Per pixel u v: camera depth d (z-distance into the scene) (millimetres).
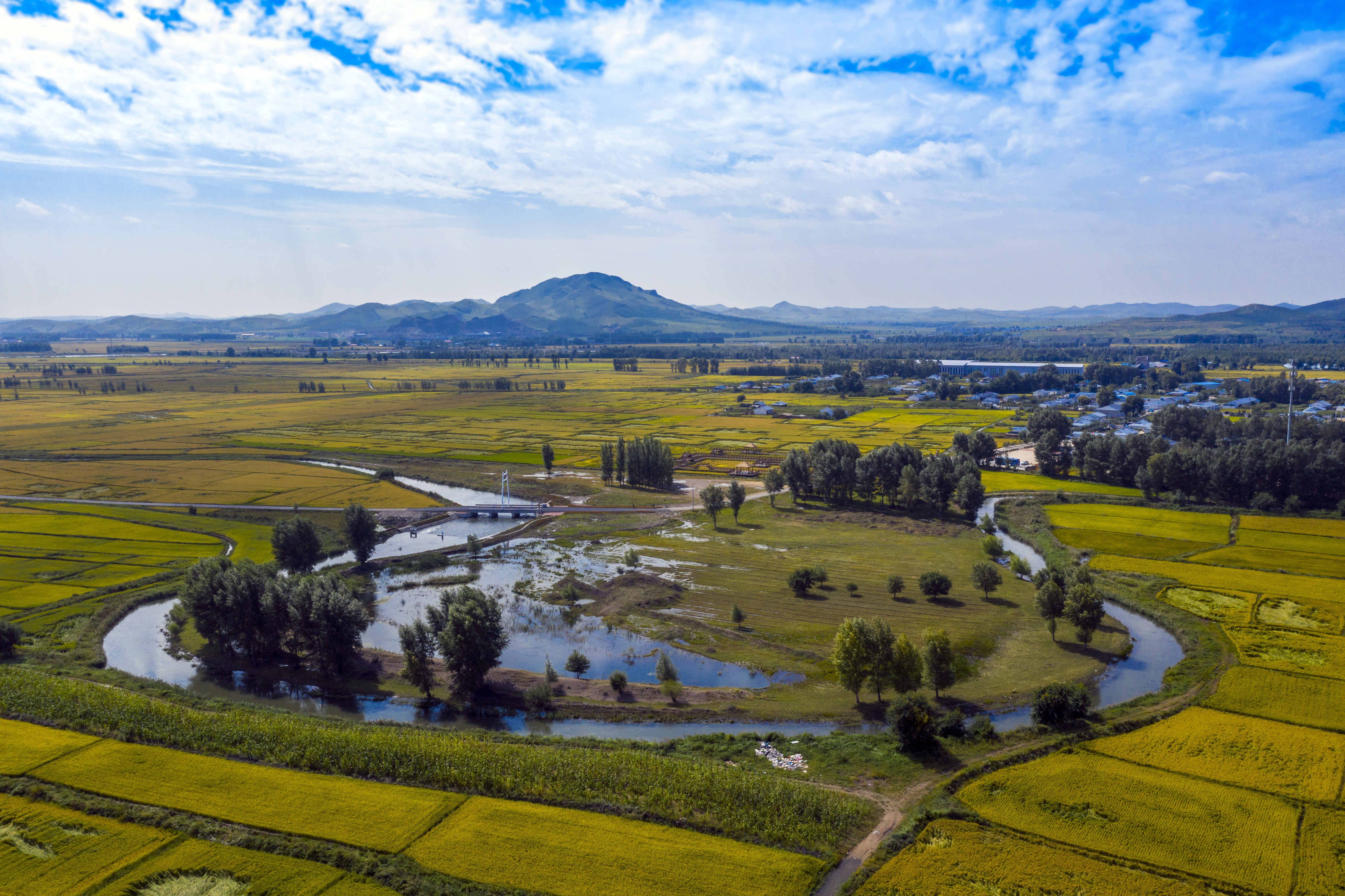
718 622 110062
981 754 71062
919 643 99438
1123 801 62062
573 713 84375
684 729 81188
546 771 67938
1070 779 65312
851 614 111438
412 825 61125
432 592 126062
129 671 97000
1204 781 64875
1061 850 56438
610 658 99875
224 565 104938
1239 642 94812
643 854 57281
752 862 56344
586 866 55875
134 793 65250
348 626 94062
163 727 76188
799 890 53312
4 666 91000
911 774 68125
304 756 71062
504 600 121938
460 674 87062
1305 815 60031
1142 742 71625
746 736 77125
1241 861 54719
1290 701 79375
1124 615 109250
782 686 90562
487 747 72250
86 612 112688
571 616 114750
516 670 95625
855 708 83938
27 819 61219
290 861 56469
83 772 68375
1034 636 102125
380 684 92938
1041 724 76812
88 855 56875
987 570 116688
